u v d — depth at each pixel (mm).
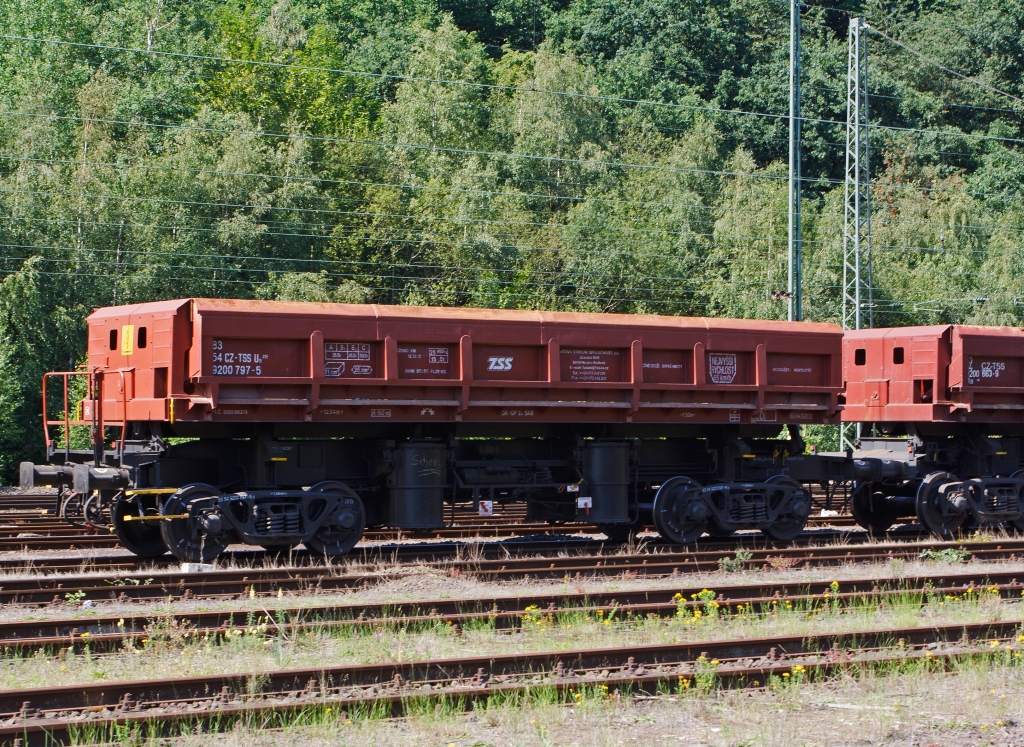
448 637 10367
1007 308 57062
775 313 53000
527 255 52906
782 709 8352
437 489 16125
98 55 56031
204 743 7379
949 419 19031
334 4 87312
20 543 16688
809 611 11609
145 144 45875
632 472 17641
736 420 17672
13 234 39781
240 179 46062
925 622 11375
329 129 63000
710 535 18359
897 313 55250
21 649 9453
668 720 8086
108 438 18516
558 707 8156
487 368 16016
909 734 7789
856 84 34875
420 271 51094
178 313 14609
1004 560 15820
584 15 92312
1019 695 8734
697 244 59344
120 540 15562
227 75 61500
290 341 14906
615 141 70125
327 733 7535
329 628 10352
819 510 23953
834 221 59906
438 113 63531
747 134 79438
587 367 16625
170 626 10102
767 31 88438
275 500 15039
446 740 7570
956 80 87562
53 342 39094
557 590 12906
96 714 7680
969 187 76500
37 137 43562
